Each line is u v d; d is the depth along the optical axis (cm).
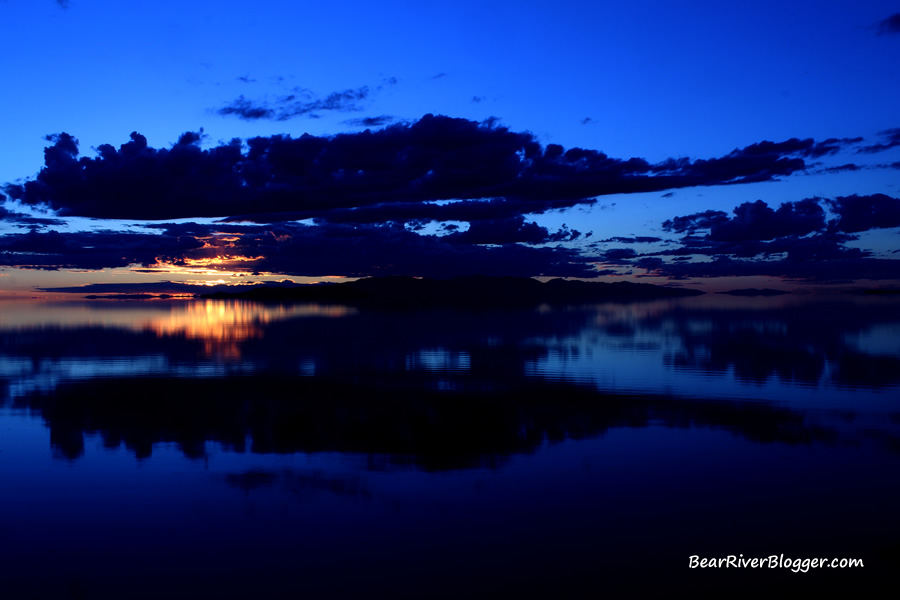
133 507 784
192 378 1739
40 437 1102
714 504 791
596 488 848
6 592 590
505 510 776
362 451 1023
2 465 945
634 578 618
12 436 1109
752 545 683
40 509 776
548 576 622
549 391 1530
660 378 1720
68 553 665
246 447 1045
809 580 611
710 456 984
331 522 741
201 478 887
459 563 646
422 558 656
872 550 669
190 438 1099
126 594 588
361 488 850
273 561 649
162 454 1002
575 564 645
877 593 589
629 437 1099
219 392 1527
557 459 976
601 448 1034
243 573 625
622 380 1691
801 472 904
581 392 1514
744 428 1153
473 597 585
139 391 1537
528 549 677
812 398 1417
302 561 649
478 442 1077
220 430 1155
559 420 1229
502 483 870
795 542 688
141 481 876
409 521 744
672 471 916
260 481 877
